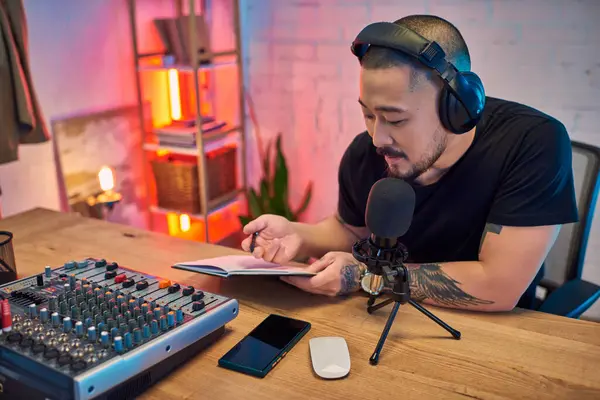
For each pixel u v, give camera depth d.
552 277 1.54
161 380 0.94
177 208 2.82
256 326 1.11
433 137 1.05
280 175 2.79
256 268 1.24
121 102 2.71
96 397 0.82
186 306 1.04
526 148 1.23
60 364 0.82
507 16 2.35
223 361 0.97
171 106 2.99
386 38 0.97
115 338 0.86
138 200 2.88
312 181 3.06
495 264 1.18
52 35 2.33
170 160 2.87
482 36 2.43
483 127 1.30
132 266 1.39
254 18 2.93
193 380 0.94
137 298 1.04
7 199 2.26
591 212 1.48
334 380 0.93
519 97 2.43
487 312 1.17
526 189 1.20
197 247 1.51
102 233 1.62
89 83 2.53
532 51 2.35
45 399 0.83
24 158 2.29
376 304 1.18
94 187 2.62
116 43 2.63
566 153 1.23
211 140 2.79
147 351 0.88
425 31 1.02
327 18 2.76
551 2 2.25
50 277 1.14
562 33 2.27
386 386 0.92
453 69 0.98
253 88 3.06
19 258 1.44
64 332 0.91
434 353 1.01
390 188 0.90
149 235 1.60
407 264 1.25
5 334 0.90
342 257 1.26
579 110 2.32
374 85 1.00
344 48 2.76
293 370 0.96
